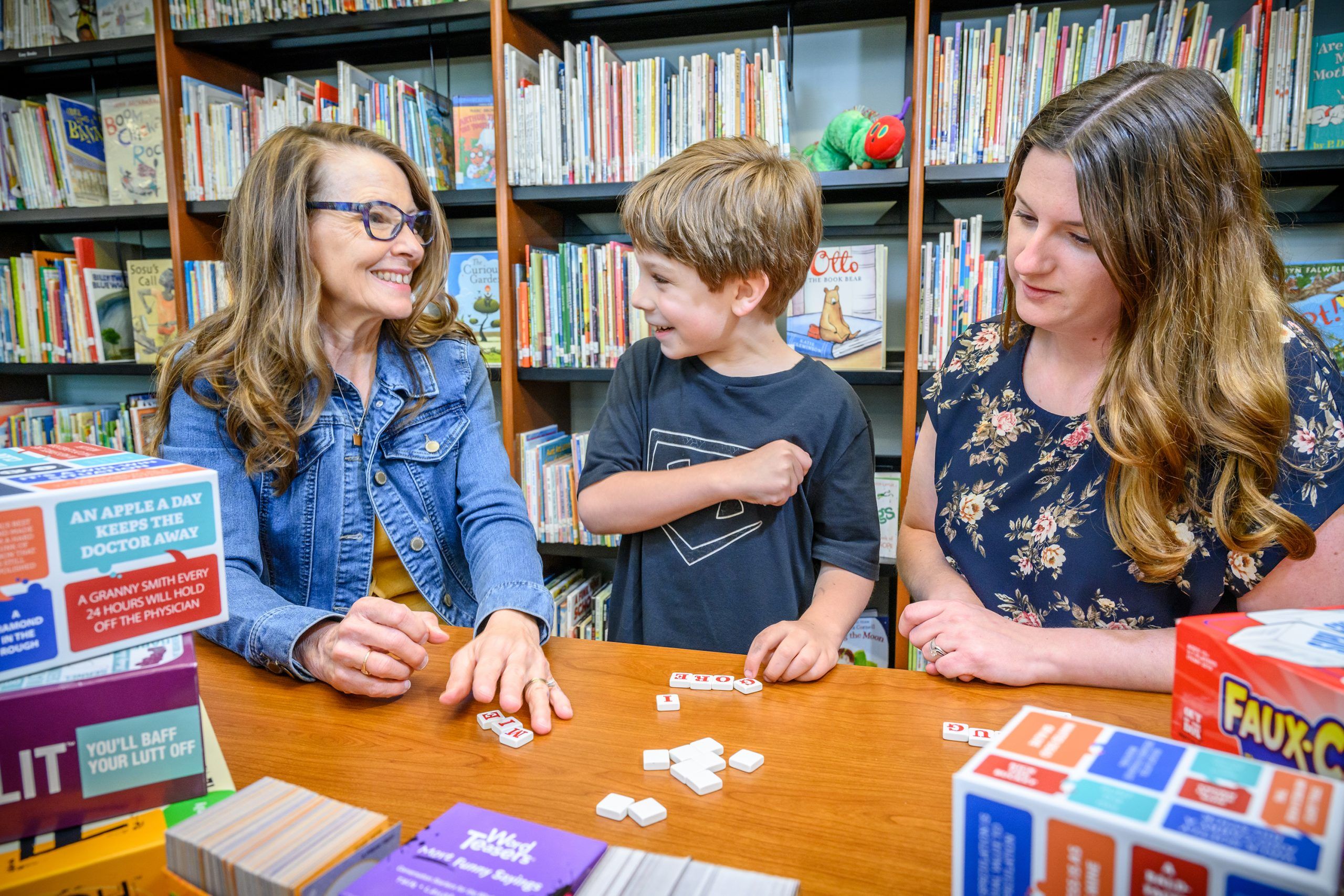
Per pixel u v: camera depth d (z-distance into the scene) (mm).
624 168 1917
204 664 799
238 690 734
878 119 1785
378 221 1017
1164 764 365
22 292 2391
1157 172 716
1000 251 1906
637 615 1192
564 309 2014
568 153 1941
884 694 708
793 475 1004
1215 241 744
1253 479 748
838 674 756
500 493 1112
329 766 591
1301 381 769
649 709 683
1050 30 1651
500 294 2037
